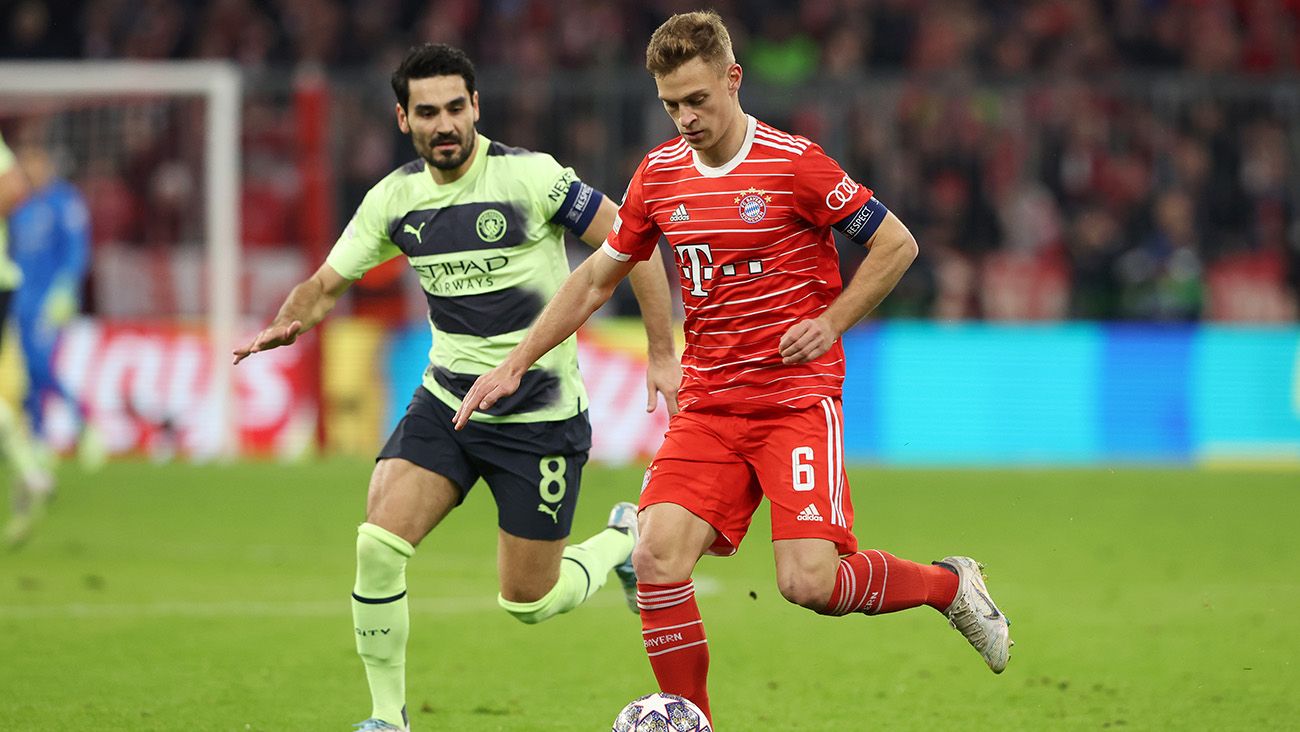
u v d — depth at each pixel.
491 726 20.39
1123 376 56.25
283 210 59.47
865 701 21.98
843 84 57.97
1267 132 59.22
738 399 17.50
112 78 55.41
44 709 20.92
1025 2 73.69
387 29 73.94
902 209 58.62
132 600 29.98
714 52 16.67
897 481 50.38
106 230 58.03
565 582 20.33
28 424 50.56
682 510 17.38
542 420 19.52
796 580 17.02
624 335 54.88
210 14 73.62
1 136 58.16
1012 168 59.38
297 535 39.12
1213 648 25.83
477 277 19.52
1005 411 56.09
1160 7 74.50
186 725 20.16
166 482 49.03
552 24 72.12
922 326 56.19
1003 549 37.31
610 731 20.09
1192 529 40.78
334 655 25.05
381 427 55.72
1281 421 56.06
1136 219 59.59
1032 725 20.44
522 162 19.67
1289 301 58.69
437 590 31.66
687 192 17.42
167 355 55.62
